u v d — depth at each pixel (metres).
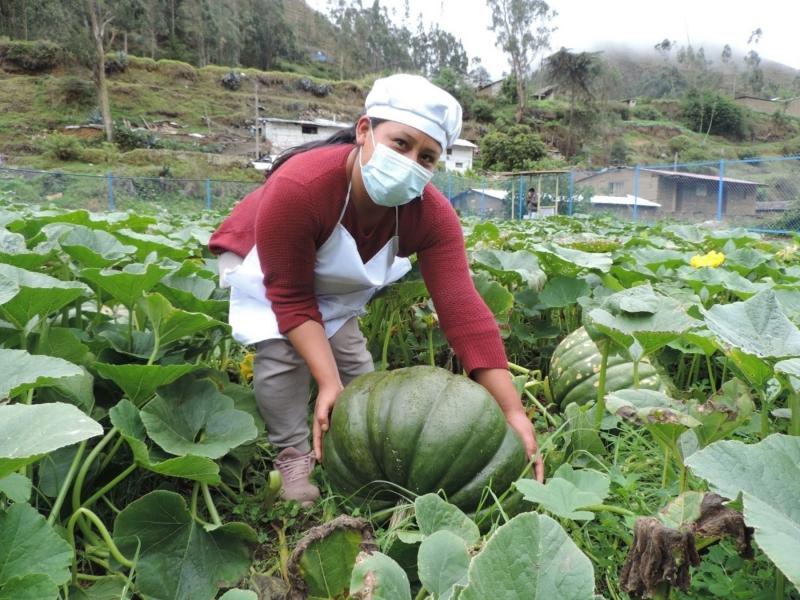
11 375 1.45
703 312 1.80
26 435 1.18
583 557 0.91
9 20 75.19
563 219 14.60
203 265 4.07
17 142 49.62
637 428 2.37
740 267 4.16
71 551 1.34
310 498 2.15
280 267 2.20
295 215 2.15
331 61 114.50
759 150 92.50
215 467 1.71
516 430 2.02
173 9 90.25
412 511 1.82
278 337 2.23
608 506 1.73
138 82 69.75
